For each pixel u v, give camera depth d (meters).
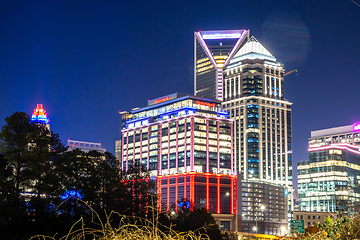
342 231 14.75
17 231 64.75
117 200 89.75
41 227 67.62
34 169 71.69
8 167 75.12
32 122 81.44
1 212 65.31
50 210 72.38
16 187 72.56
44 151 78.38
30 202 72.38
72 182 86.69
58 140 87.06
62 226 69.31
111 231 10.56
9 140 73.25
